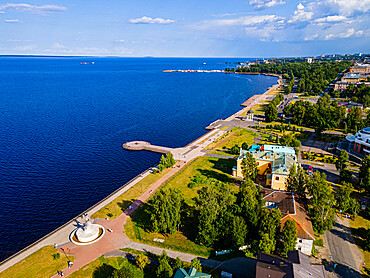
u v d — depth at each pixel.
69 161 158.25
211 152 169.00
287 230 81.00
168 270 70.75
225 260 82.12
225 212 89.75
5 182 132.88
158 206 92.38
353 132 198.00
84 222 101.31
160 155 169.50
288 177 116.50
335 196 110.56
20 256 84.25
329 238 90.62
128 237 93.19
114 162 158.38
